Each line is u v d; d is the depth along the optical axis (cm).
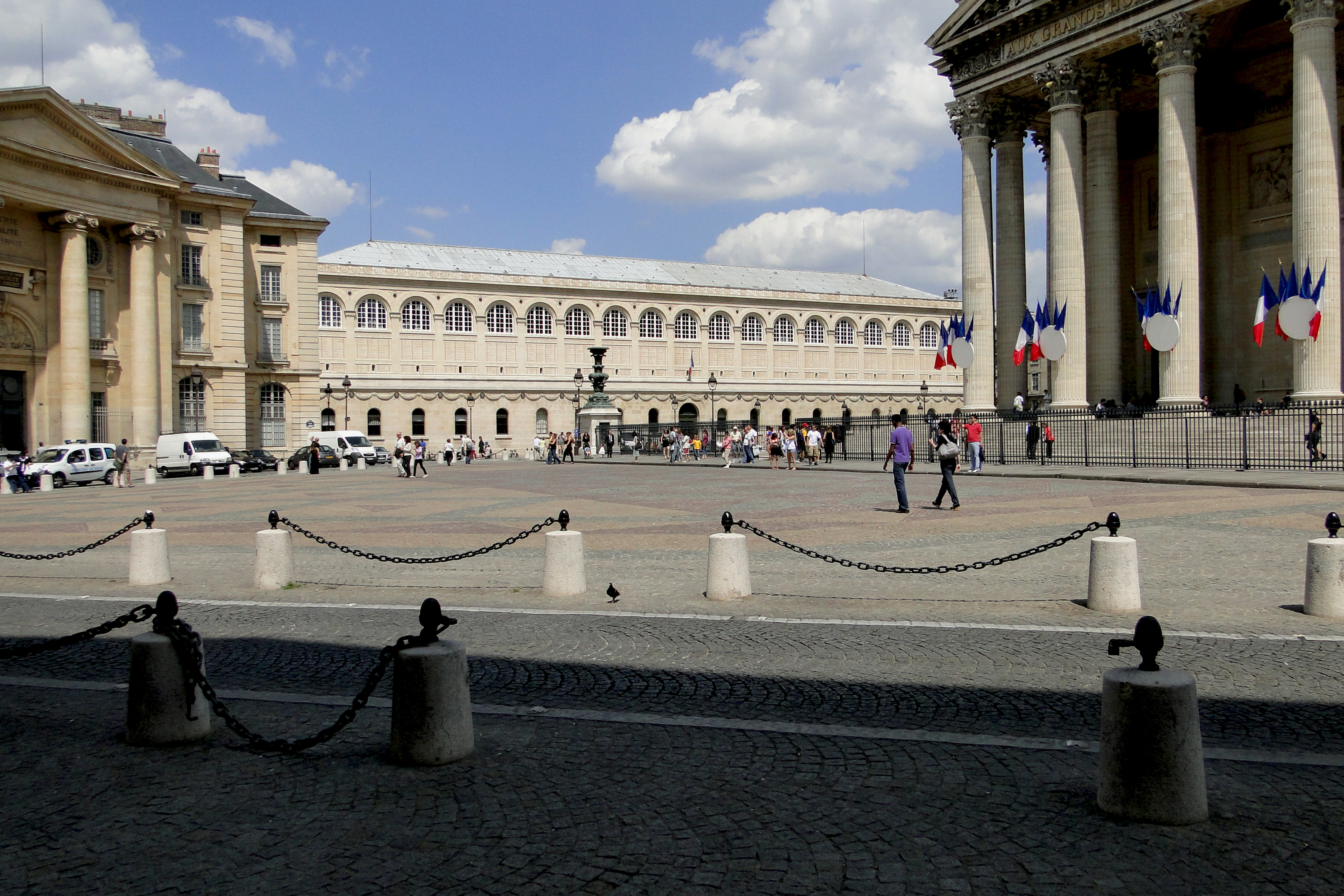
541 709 750
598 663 893
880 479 3550
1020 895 442
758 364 10812
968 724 690
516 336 9600
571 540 1243
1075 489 2755
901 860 480
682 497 2802
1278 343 4688
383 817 548
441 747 629
